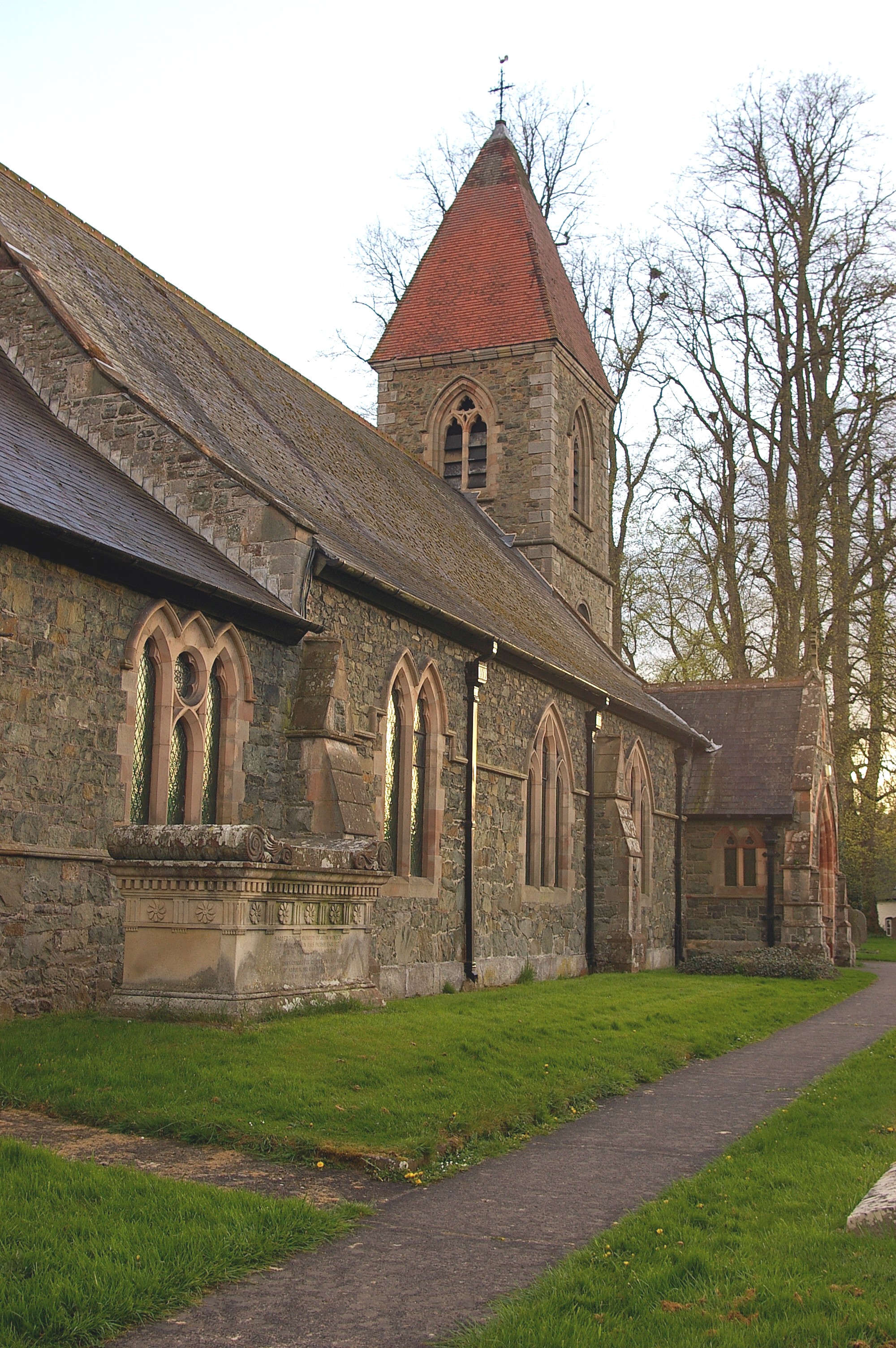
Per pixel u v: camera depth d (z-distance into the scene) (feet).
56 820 39.65
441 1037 39.04
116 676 42.42
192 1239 20.99
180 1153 26.73
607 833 87.97
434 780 63.72
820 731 111.04
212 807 47.67
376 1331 18.44
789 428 133.59
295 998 38.70
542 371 108.27
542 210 132.46
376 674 57.93
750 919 106.63
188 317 70.95
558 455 109.60
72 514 40.83
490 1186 26.96
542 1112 34.14
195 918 36.81
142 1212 21.99
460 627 63.67
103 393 52.47
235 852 36.14
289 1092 30.32
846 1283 20.02
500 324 109.91
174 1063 31.45
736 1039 52.47
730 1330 17.88
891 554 129.59
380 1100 31.17
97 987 40.65
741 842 108.06
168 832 37.11
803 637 131.75
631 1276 20.43
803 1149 30.19
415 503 86.07
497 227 115.44
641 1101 37.91
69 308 54.95
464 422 110.42
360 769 52.75
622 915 86.84
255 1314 18.98
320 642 52.75
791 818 105.09
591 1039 45.14
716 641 145.38
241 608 47.50
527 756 76.02
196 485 52.26
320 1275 20.79
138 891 37.50
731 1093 39.50
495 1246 22.65
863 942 144.05
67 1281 18.65
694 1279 20.42
